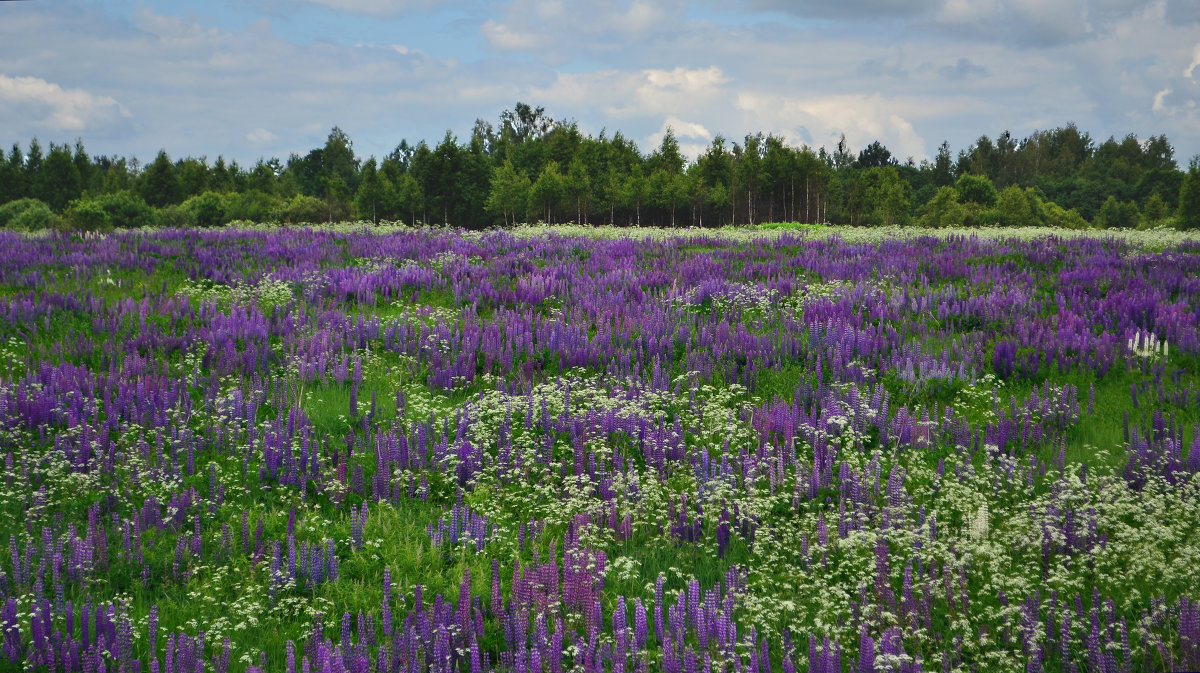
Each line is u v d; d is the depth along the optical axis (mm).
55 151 107500
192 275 23328
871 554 9047
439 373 14492
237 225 49406
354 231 39312
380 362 15734
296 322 17469
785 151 92500
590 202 87812
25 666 7125
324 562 8898
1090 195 156625
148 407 12852
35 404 12367
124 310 18234
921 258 25250
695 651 7430
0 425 11875
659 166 95938
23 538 9469
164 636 7883
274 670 7500
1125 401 13516
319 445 12000
